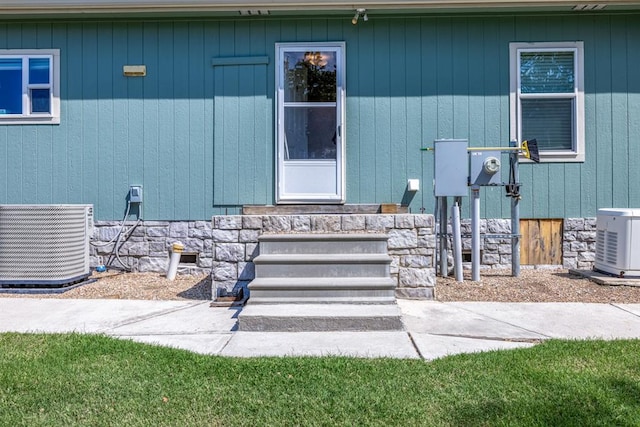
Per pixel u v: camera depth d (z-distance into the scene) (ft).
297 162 22.86
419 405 8.72
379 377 9.91
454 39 22.79
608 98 22.66
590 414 8.39
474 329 13.62
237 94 23.04
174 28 23.13
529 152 20.36
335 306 14.60
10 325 14.16
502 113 22.76
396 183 22.89
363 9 21.45
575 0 20.85
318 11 21.90
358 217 18.03
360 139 22.93
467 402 8.82
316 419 8.29
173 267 21.61
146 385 9.60
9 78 23.25
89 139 23.27
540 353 11.28
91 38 23.22
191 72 23.13
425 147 22.85
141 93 23.22
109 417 8.39
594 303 16.62
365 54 22.88
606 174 22.70
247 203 23.06
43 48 23.15
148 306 16.67
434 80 22.80
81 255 20.59
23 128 23.32
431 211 22.82
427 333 13.29
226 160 23.08
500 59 22.74
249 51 22.98
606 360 10.78
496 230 22.88
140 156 23.26
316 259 15.97
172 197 23.26
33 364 10.62
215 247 18.01
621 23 22.57
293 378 9.88
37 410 8.64
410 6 21.40
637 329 13.53
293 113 22.97
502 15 22.57
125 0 21.22
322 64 22.93
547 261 23.03
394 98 22.86
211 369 10.37
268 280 15.56
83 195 23.35
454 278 20.62
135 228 23.34
